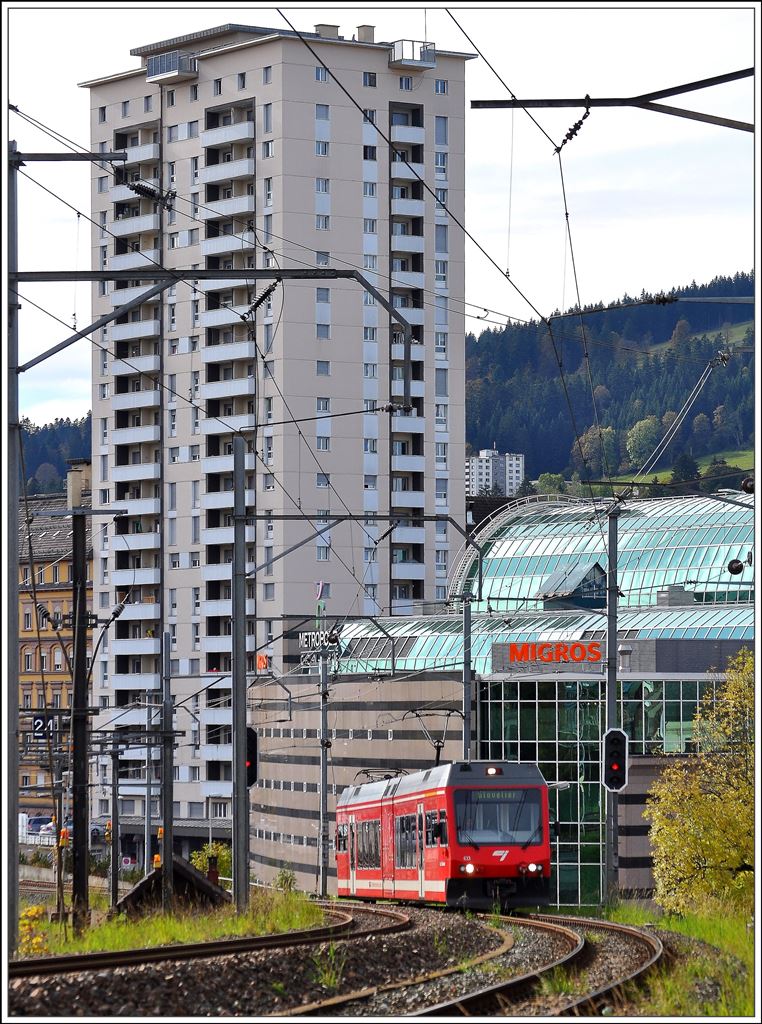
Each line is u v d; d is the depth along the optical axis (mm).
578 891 163375
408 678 194000
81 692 72562
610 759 81562
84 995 36281
